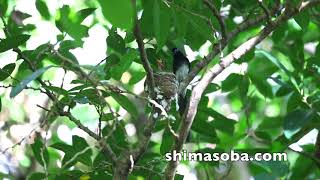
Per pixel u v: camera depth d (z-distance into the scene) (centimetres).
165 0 607
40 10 887
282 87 807
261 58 881
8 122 1064
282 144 762
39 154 657
